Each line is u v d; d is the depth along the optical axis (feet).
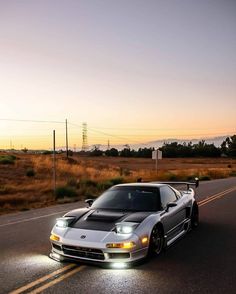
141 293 16.16
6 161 127.24
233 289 16.65
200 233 28.78
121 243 18.62
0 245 25.73
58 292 16.35
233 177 133.18
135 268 19.57
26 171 114.62
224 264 20.42
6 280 18.01
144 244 19.69
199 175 120.98
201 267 19.85
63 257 20.02
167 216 23.06
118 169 162.71
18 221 37.22
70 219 21.20
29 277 18.38
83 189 68.59
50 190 69.46
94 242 18.83
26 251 23.82
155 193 24.12
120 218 20.86
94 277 18.20
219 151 530.27
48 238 28.02
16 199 56.44
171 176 107.14
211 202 49.03
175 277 18.21
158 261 20.88
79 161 179.83
